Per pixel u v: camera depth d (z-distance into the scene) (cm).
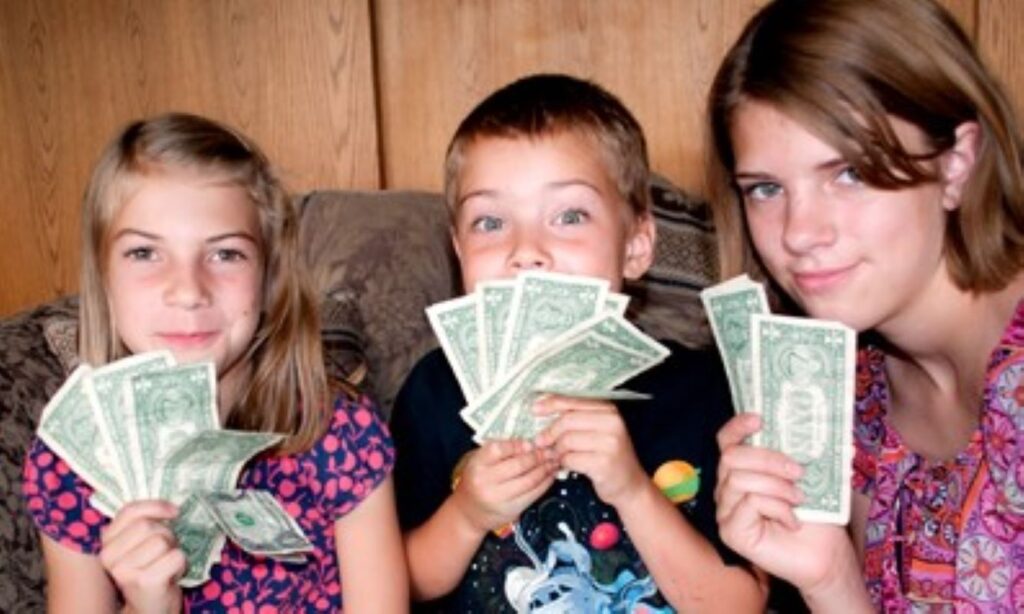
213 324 132
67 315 191
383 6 264
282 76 269
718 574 136
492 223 142
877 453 143
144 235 130
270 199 143
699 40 254
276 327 143
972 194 120
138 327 131
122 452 123
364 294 202
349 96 268
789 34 116
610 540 142
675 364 154
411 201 220
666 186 217
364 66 266
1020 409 117
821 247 114
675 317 200
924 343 128
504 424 134
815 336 120
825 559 122
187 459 121
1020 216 121
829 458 122
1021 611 122
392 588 141
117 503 124
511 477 131
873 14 114
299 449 140
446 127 268
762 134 116
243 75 270
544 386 131
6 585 157
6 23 275
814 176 114
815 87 111
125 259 132
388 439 145
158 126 137
